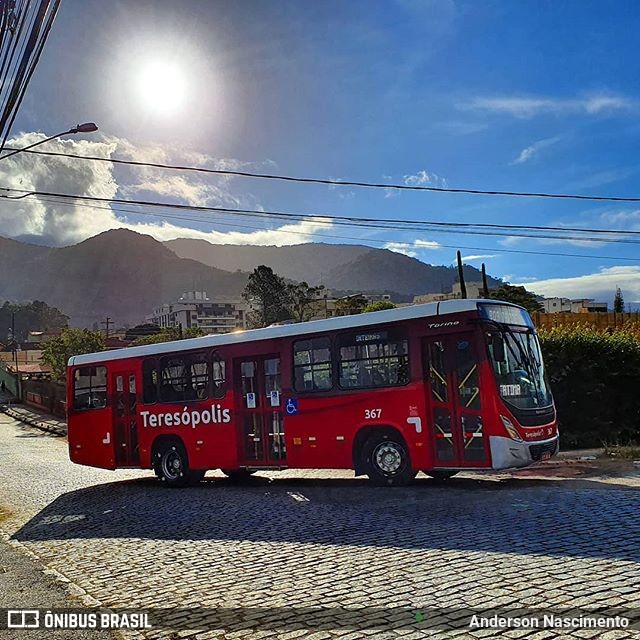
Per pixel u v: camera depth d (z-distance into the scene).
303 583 6.67
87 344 52.38
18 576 8.01
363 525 9.17
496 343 11.79
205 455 14.98
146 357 16.27
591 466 13.75
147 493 14.75
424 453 12.00
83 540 10.02
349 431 12.89
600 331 19.77
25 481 18.48
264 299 97.31
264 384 14.27
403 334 12.47
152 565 8.02
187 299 184.00
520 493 10.70
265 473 17.12
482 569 6.51
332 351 13.32
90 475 19.31
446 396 11.93
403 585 6.27
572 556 6.68
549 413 12.33
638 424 18.11
